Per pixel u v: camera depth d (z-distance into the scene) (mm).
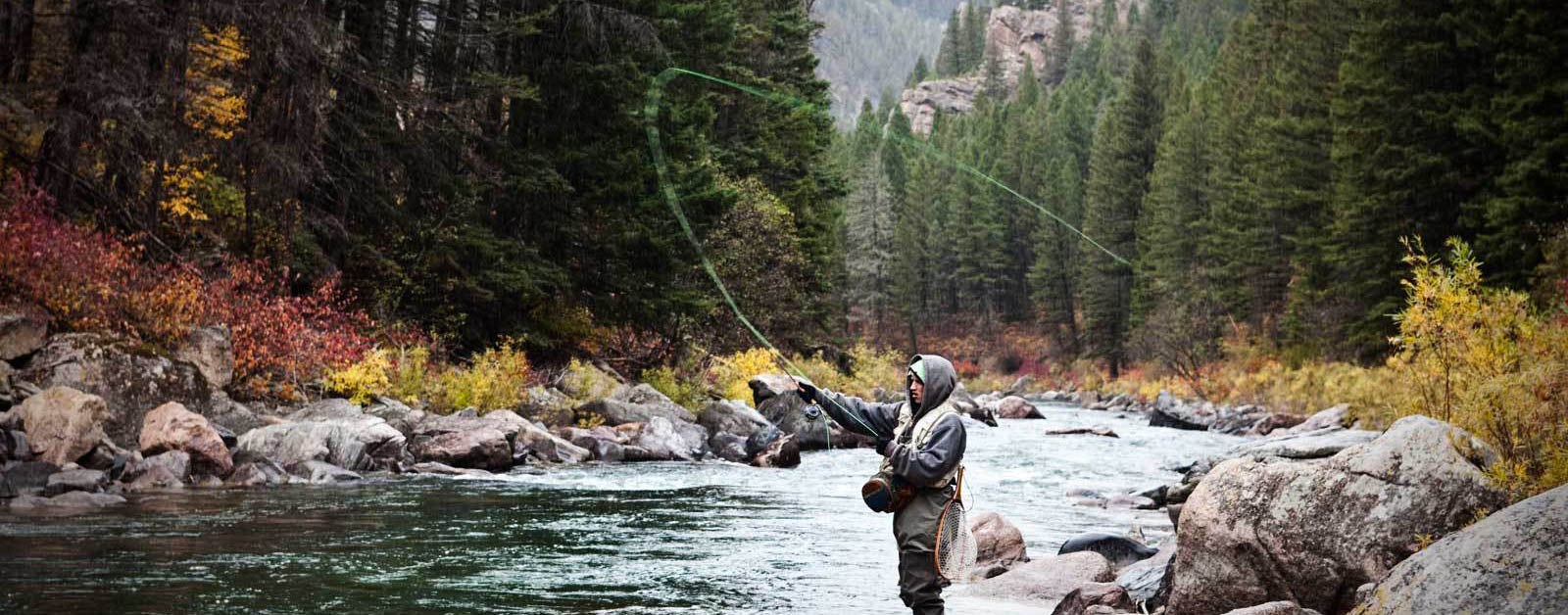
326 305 19031
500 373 19500
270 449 13352
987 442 24953
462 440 14969
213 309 16422
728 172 34375
